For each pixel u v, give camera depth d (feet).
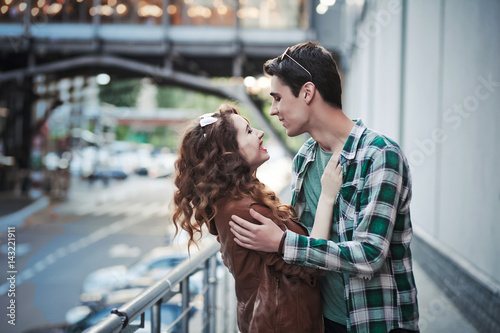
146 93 190.80
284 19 59.41
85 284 27.09
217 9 60.29
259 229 4.85
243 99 60.34
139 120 195.21
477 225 15.30
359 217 4.96
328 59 5.29
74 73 70.95
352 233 5.09
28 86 74.49
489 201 14.15
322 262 4.75
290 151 62.03
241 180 5.17
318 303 5.20
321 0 58.29
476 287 14.49
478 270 14.94
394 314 5.11
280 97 5.42
